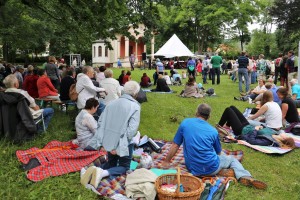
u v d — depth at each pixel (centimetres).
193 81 1366
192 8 4459
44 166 512
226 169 509
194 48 5497
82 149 602
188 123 509
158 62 1862
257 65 2127
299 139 746
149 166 536
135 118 475
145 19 930
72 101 898
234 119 739
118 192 448
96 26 989
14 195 427
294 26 3697
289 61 1448
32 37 1892
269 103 752
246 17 4341
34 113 678
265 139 688
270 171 572
